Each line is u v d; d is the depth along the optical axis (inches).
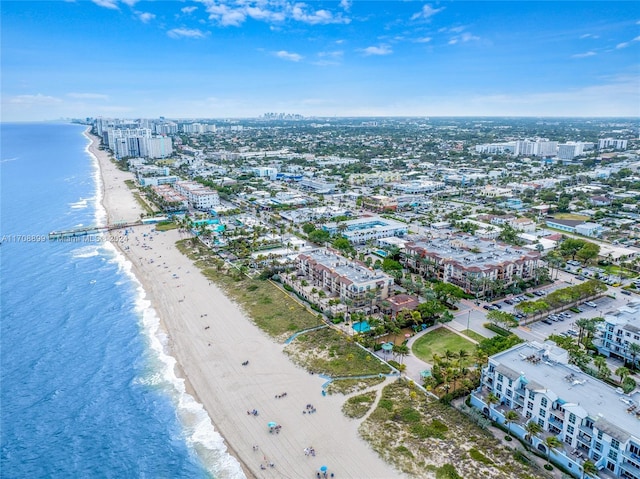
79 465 4436.5
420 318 6530.5
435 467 4052.7
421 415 4753.9
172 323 7160.4
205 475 4207.7
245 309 7445.9
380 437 4451.3
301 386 5344.5
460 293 7386.8
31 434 4867.1
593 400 4239.7
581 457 4003.4
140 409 5191.9
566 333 6555.1
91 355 6348.4
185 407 5187.0
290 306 7450.8
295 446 4419.3
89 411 5191.9
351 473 4052.7
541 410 4367.6
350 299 7239.2
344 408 4909.0
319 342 6264.8
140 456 4505.4
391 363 5723.4
